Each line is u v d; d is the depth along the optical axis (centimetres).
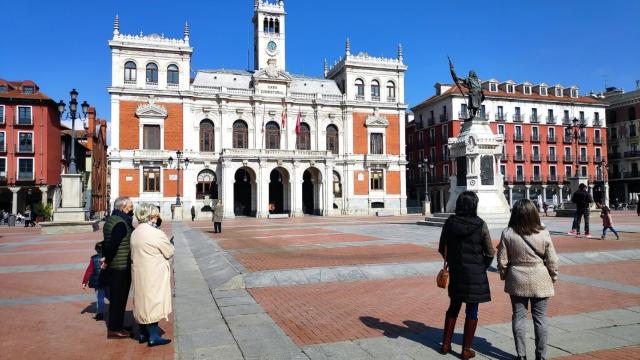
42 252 1839
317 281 1149
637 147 7431
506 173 6856
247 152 5397
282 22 6122
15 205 5369
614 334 702
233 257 1529
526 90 7300
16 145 5397
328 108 6116
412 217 4916
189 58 5519
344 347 659
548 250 584
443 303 919
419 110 7831
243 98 5738
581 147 7362
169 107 5422
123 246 739
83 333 761
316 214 5909
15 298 1022
